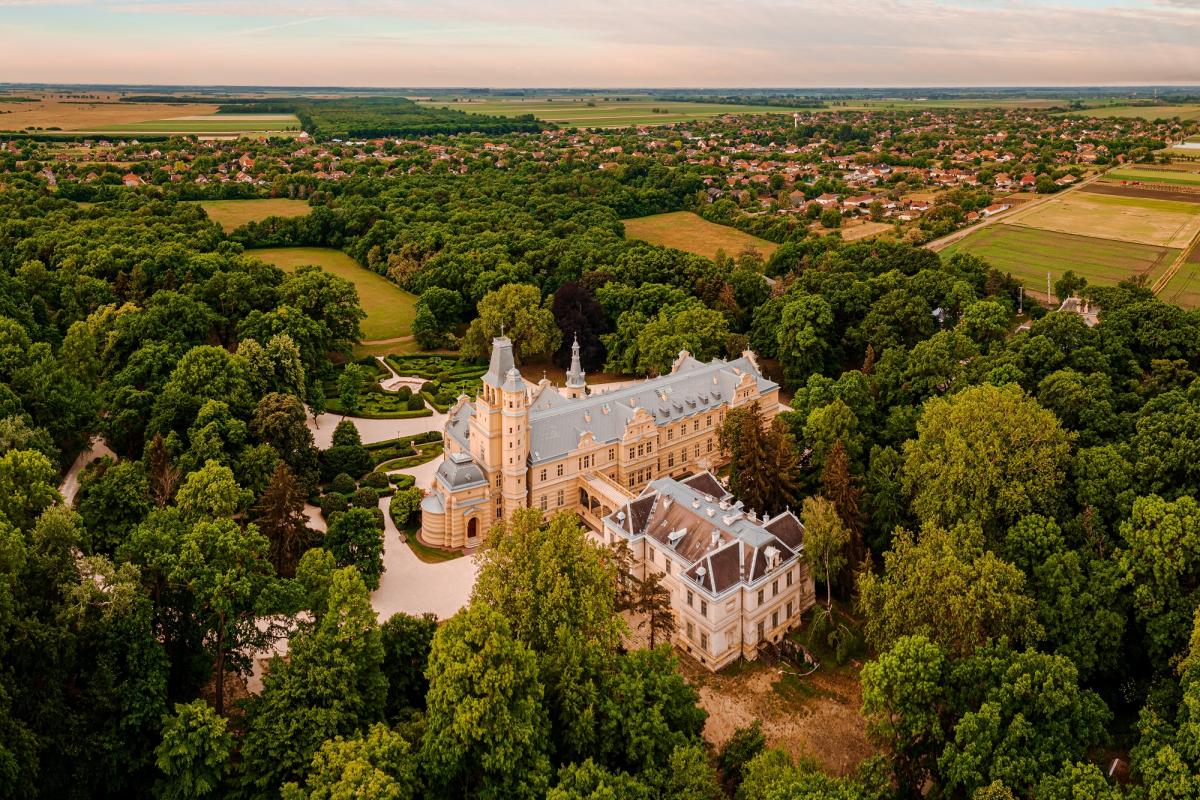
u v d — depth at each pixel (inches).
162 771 3599.9
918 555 4458.7
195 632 4092.0
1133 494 4788.4
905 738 3688.5
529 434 6097.4
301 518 5536.4
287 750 3449.8
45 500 4407.0
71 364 7381.9
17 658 3435.0
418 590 5472.4
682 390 7042.3
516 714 3484.3
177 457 6181.1
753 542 4869.6
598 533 6087.6
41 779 3408.0
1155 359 6830.7
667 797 3284.9
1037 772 3383.4
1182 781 3107.8
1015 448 5093.5
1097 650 4207.7
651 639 4606.3
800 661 4813.0
